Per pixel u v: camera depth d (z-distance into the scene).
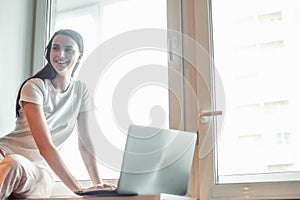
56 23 2.44
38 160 1.86
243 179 1.80
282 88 1.83
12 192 1.59
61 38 2.00
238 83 1.91
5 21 2.32
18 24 2.38
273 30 1.90
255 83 1.88
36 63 2.38
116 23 2.28
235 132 1.86
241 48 1.94
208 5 2.02
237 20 1.97
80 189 1.58
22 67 2.36
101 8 2.34
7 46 2.31
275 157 1.77
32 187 1.64
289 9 1.88
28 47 2.41
